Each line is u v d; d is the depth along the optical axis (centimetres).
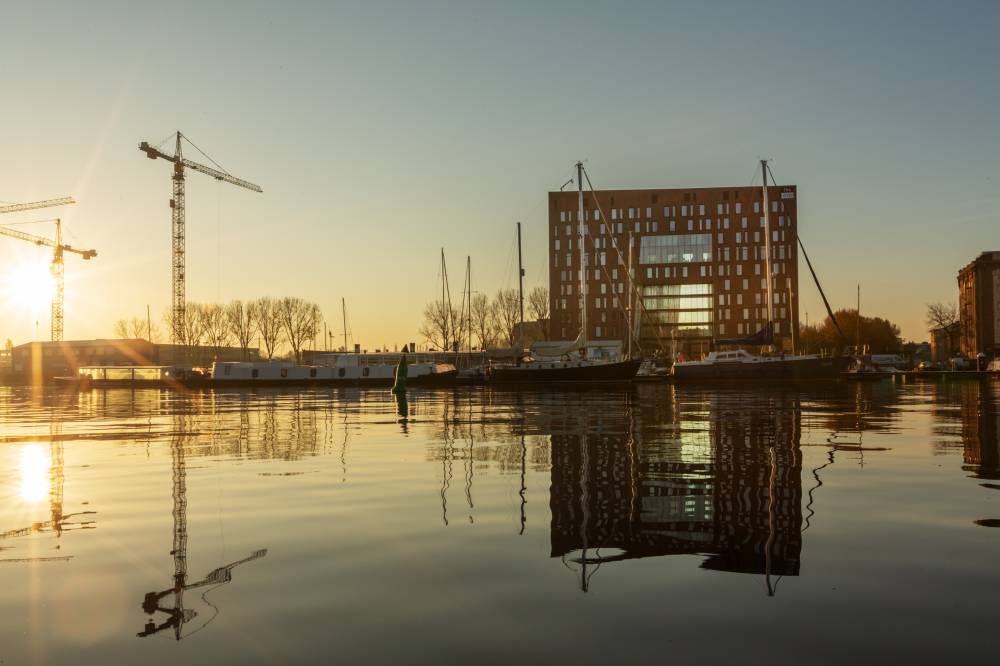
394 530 780
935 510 866
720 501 928
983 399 3944
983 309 11150
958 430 1972
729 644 458
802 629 482
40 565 650
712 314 15338
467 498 968
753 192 15412
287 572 623
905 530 761
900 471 1184
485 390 6688
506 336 13250
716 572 612
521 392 5959
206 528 799
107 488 1080
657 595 553
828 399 4019
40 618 514
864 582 582
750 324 15262
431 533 765
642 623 495
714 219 15475
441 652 450
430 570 626
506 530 776
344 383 8838
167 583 595
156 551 699
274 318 14112
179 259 13488
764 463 1295
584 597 550
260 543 727
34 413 3541
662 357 12606
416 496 987
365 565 643
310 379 8962
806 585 575
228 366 9269
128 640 473
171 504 944
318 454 1516
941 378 8750
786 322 15200
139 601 550
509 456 1433
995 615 506
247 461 1408
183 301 13538
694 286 15400
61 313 16038
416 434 1998
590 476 1148
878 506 891
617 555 670
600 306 15500
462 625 495
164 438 1972
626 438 1781
